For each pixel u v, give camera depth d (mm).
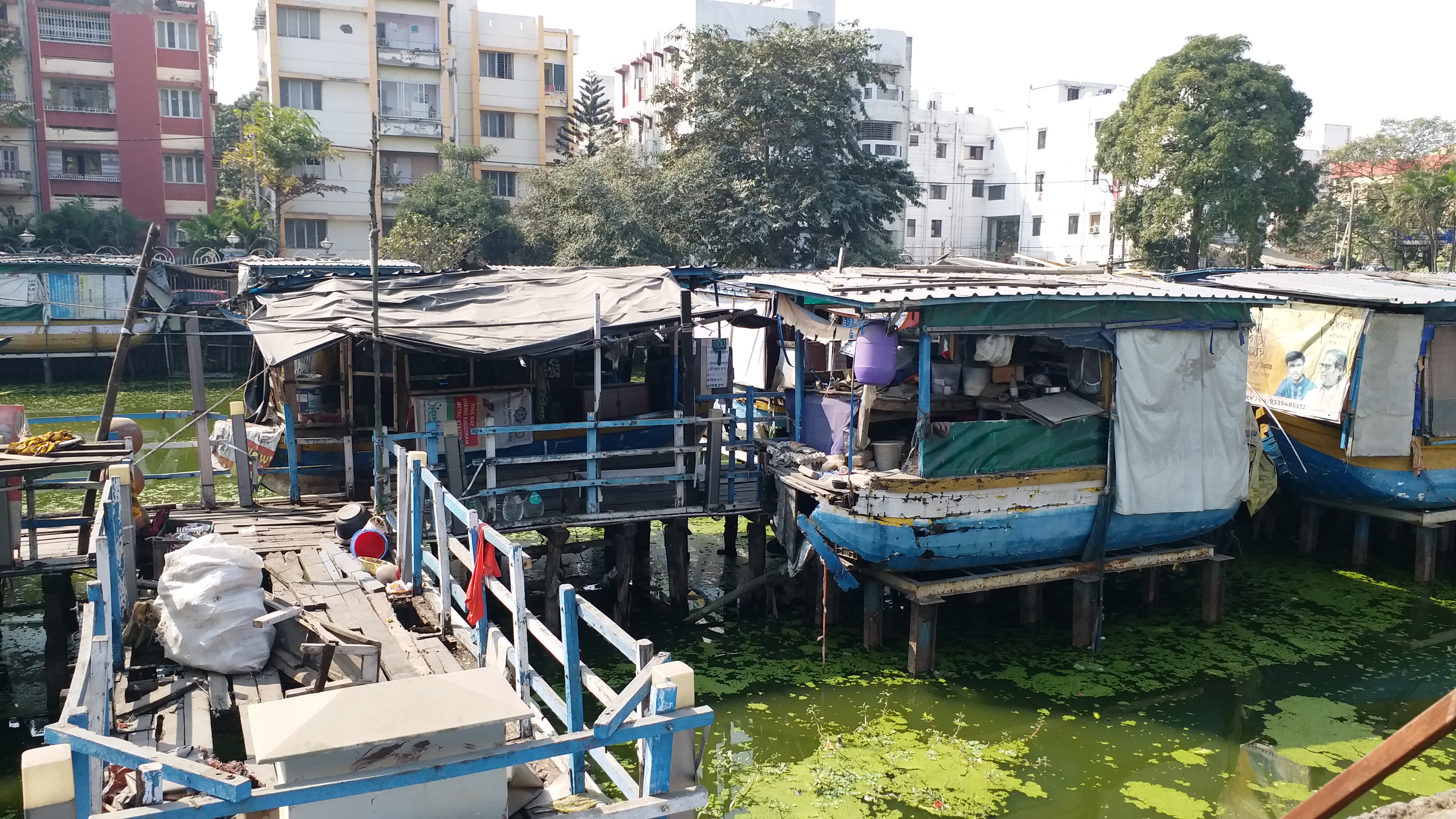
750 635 10797
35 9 32719
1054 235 44656
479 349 9586
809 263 31219
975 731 8828
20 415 9398
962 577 10016
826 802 7617
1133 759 8430
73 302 26953
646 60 43406
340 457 10930
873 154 38094
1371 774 3672
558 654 5273
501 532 9828
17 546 8109
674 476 10703
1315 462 13078
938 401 10492
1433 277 15484
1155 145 28375
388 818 4051
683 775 4480
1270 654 10648
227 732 5840
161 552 8242
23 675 9320
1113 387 10227
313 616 6891
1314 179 29844
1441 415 12773
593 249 27750
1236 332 10945
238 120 40500
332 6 35469
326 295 10977
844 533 9617
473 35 39000
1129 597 12320
